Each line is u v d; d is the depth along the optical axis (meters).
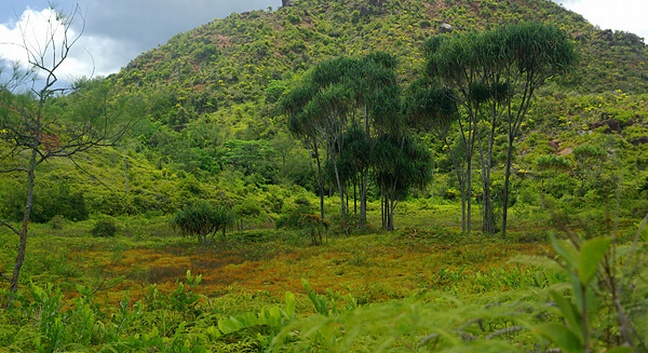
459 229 27.66
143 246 21.95
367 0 148.12
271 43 127.69
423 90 23.11
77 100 6.34
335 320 1.06
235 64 117.00
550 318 1.13
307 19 148.25
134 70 125.25
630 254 0.78
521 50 18.41
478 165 59.31
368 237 22.27
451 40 21.03
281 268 13.84
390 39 125.62
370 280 10.45
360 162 27.39
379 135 28.09
